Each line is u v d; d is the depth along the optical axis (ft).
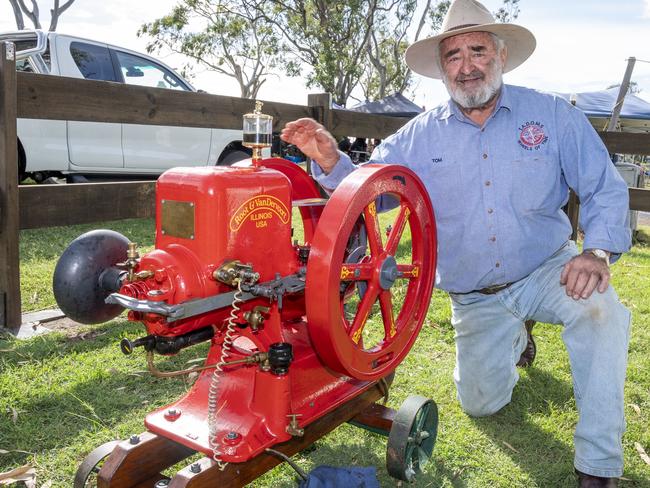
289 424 5.88
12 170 10.93
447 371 10.27
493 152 7.85
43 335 11.07
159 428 5.93
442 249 8.36
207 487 5.39
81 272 6.46
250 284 5.31
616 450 6.65
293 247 6.68
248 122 6.03
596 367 6.81
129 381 9.40
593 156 7.54
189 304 5.05
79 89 11.71
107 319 6.79
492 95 7.66
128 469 5.71
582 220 7.55
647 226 32.48
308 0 96.58
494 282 8.13
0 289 11.38
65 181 21.12
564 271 6.95
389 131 20.81
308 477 6.08
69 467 7.00
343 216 5.56
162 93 13.14
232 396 6.16
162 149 21.99
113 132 20.39
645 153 16.03
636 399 9.37
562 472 7.32
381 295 6.93
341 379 7.12
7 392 8.68
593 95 47.47
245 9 98.32
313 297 5.59
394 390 9.47
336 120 18.17
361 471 6.41
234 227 5.41
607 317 6.85
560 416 8.74
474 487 7.04
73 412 8.30
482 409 8.65
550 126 7.80
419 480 7.14
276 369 5.78
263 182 5.73
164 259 5.28
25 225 11.31
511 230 7.86
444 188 8.13
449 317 12.85
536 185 7.79
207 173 5.37
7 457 7.16
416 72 9.47
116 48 20.72
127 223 23.35
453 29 7.77
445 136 8.12
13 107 10.75
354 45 101.86
